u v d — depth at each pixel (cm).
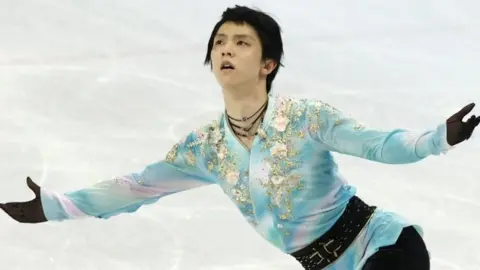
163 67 2580
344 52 2777
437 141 884
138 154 2005
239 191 1033
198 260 1571
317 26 3019
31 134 2083
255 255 1588
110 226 1680
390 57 2748
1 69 2512
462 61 2741
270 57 1027
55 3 2989
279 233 1027
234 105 1021
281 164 1000
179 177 1091
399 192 1822
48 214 1092
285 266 1547
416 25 3067
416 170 1919
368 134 949
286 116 1005
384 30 3009
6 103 2256
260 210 1021
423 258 1016
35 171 1900
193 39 2831
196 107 2280
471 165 1945
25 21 2880
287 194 1002
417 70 2630
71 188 1836
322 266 1039
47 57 2630
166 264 1555
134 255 1586
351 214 1032
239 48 1008
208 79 2492
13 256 1569
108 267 1547
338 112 979
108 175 1905
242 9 1023
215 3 3105
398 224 1012
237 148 1028
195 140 1061
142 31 2855
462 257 1564
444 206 1761
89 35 2805
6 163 1928
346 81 2522
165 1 3084
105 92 2352
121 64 2594
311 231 1022
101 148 2030
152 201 1126
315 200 1009
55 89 2359
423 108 2322
